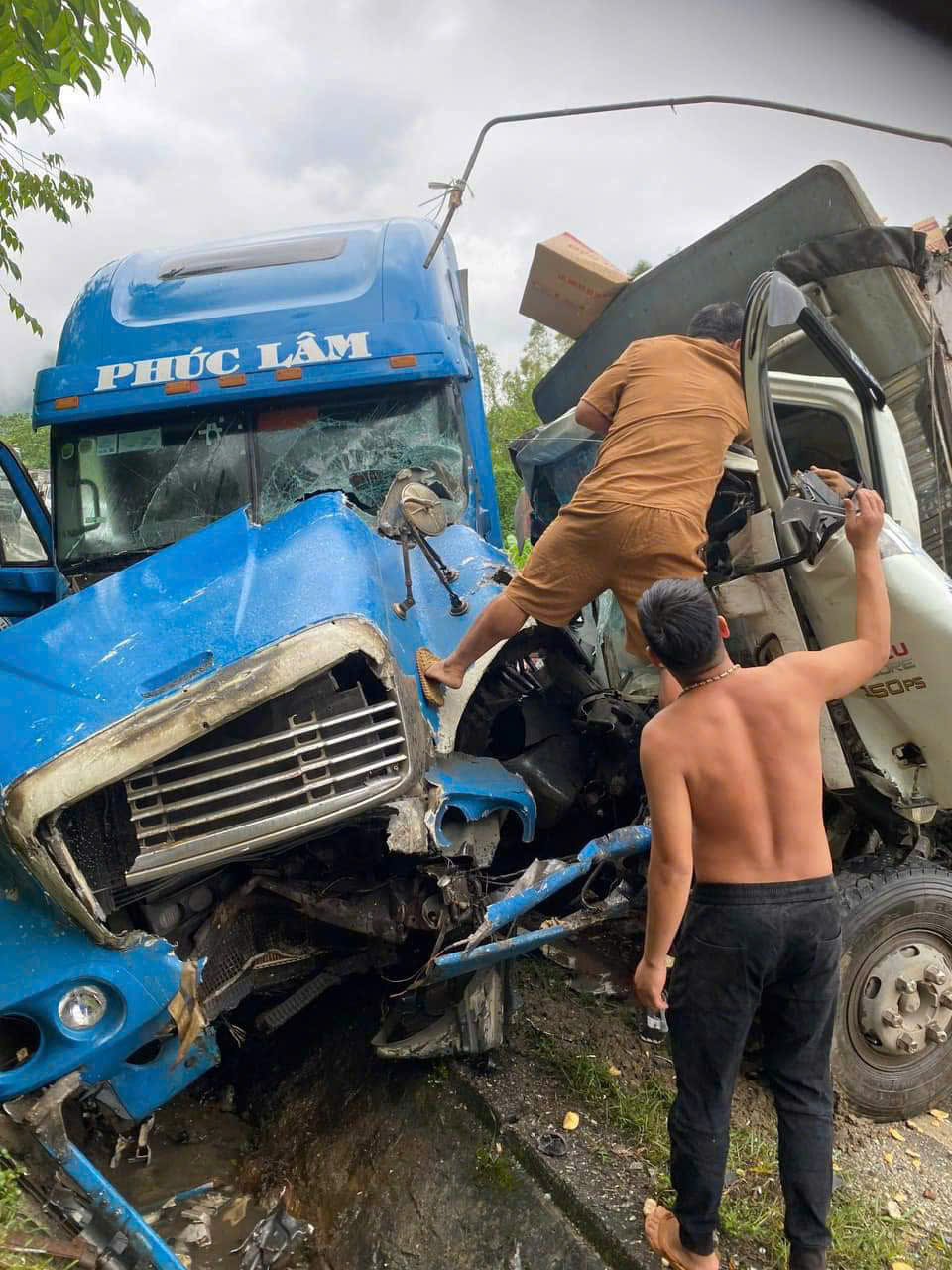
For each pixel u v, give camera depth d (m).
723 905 2.46
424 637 3.27
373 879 3.04
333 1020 3.93
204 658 2.61
